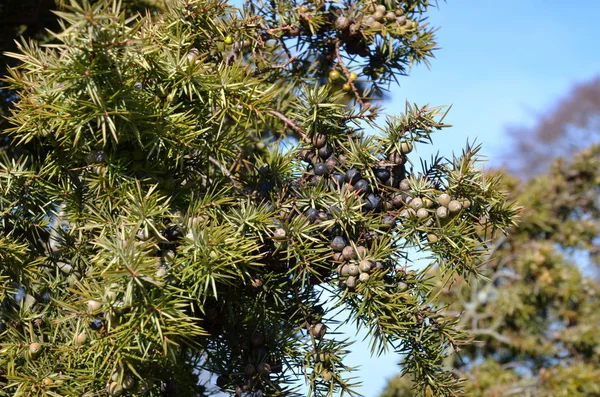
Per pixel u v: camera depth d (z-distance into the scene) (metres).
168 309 0.47
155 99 0.50
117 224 0.49
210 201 0.51
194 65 0.51
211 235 0.48
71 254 0.55
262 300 0.53
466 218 0.52
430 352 0.53
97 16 0.45
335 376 0.52
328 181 0.53
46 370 0.50
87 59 0.46
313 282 0.53
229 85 0.52
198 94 0.51
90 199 0.53
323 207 0.52
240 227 0.49
